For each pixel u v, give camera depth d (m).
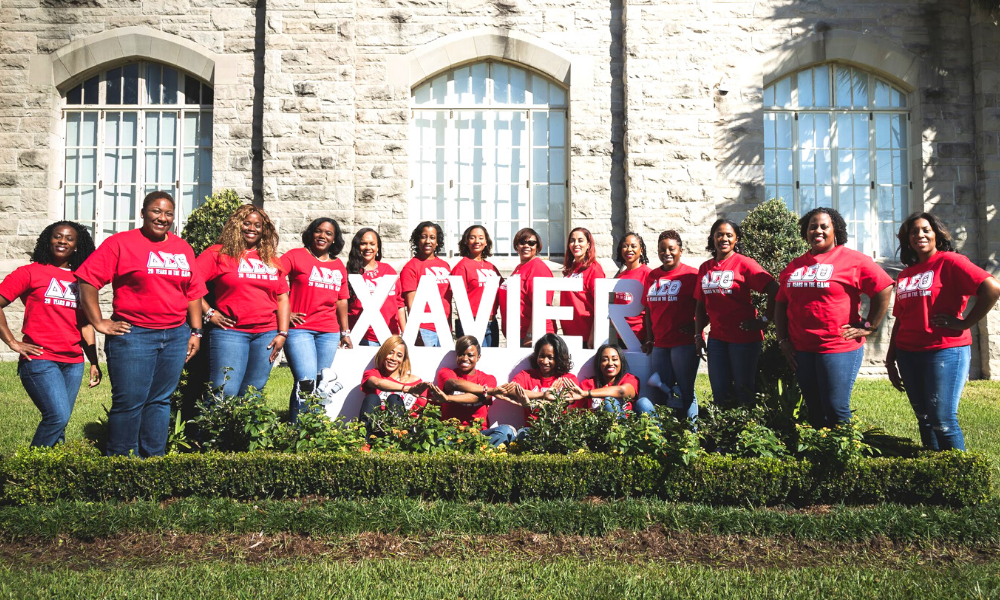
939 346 5.38
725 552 4.61
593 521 4.86
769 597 3.86
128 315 5.24
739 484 5.22
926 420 5.57
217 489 5.25
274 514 4.87
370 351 6.59
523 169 12.05
